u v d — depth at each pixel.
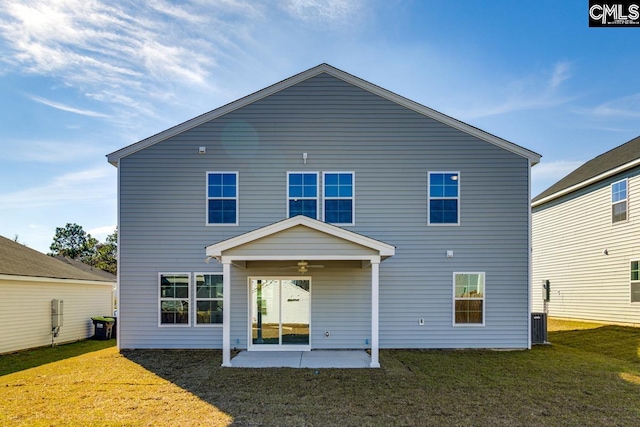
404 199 11.00
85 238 52.38
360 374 8.05
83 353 11.97
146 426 5.36
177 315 10.80
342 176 11.05
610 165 15.11
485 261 10.91
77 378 7.89
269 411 5.93
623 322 14.21
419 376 7.91
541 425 5.43
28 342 12.95
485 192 11.04
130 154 11.05
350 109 11.15
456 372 8.23
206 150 11.08
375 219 10.95
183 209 10.96
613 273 14.73
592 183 15.86
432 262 10.90
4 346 11.96
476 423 5.49
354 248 8.90
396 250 10.91
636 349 10.59
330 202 10.98
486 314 10.84
